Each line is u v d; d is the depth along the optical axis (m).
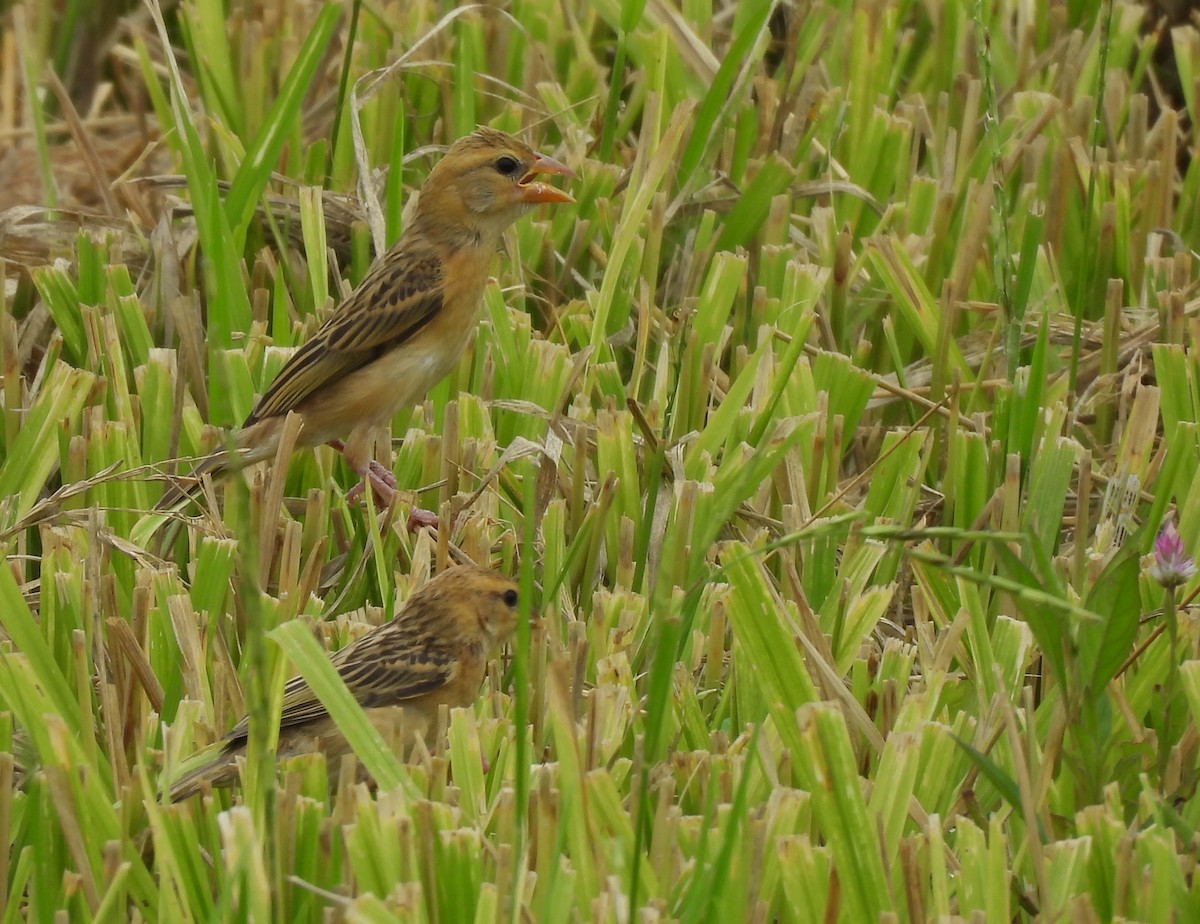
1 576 7.60
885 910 6.35
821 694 7.81
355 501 10.04
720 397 10.48
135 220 11.95
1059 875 6.46
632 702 7.68
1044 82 13.84
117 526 9.25
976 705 8.00
